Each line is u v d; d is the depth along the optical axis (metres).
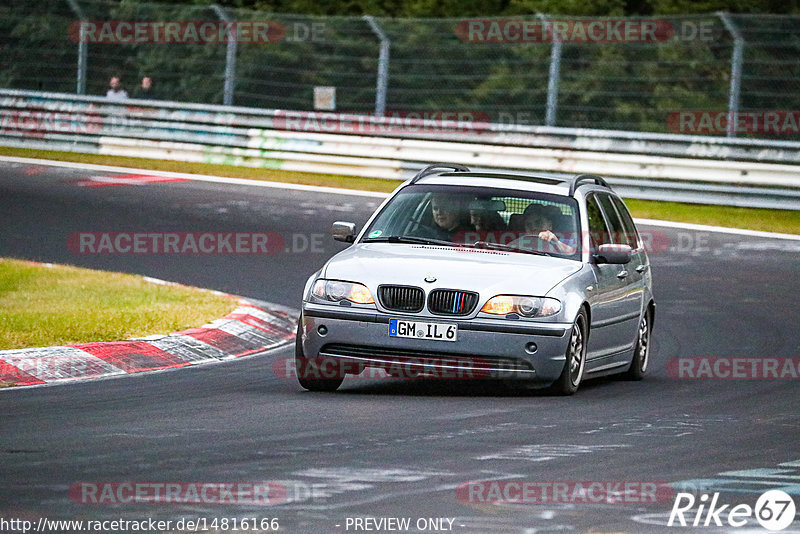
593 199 29.67
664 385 29.20
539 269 26.16
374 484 16.66
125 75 95.19
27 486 16.06
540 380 25.41
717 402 26.09
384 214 28.53
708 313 41.00
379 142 70.88
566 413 23.59
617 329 28.88
